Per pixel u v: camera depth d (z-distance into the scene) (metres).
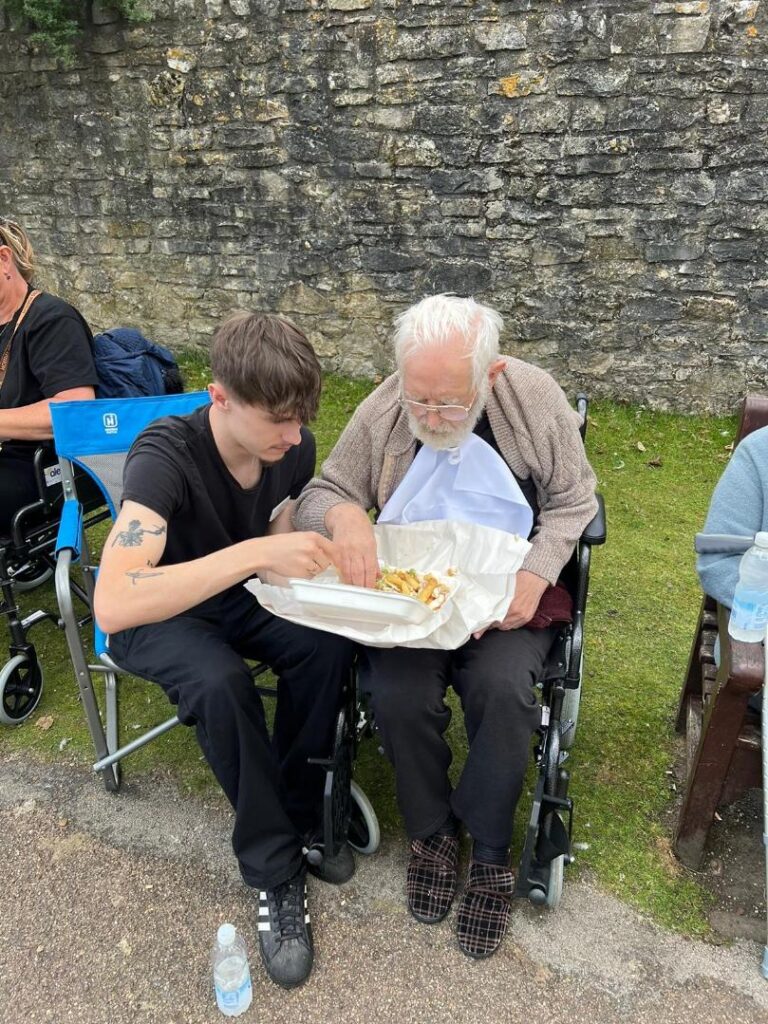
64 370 2.59
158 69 5.12
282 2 4.65
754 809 2.20
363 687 1.83
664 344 4.68
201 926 1.87
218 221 5.36
